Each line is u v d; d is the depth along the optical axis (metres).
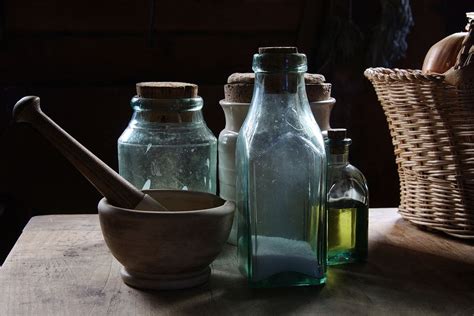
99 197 1.86
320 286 1.08
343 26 1.74
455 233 1.26
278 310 1.00
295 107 1.07
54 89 1.79
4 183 1.82
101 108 1.81
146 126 1.17
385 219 1.38
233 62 1.81
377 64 1.77
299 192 1.06
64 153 1.05
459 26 1.89
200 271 1.08
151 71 1.80
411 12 1.86
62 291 1.05
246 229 1.07
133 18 1.71
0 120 1.78
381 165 1.96
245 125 1.08
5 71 1.75
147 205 1.06
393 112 1.31
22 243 1.22
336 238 1.15
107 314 0.99
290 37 1.81
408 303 1.02
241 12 1.75
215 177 1.22
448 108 1.22
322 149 1.06
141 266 1.05
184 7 1.72
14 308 1.00
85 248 1.20
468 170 1.23
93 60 1.77
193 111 1.18
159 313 0.99
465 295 1.05
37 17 1.68
